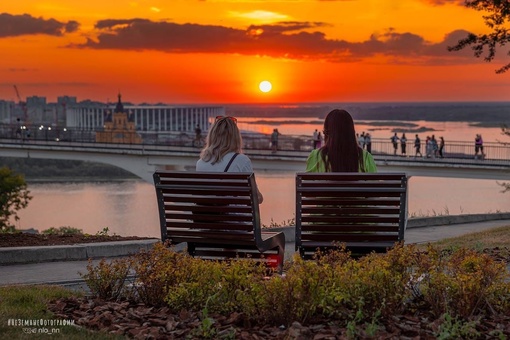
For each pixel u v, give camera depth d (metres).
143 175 75.94
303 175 7.53
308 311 6.41
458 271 6.91
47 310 7.23
